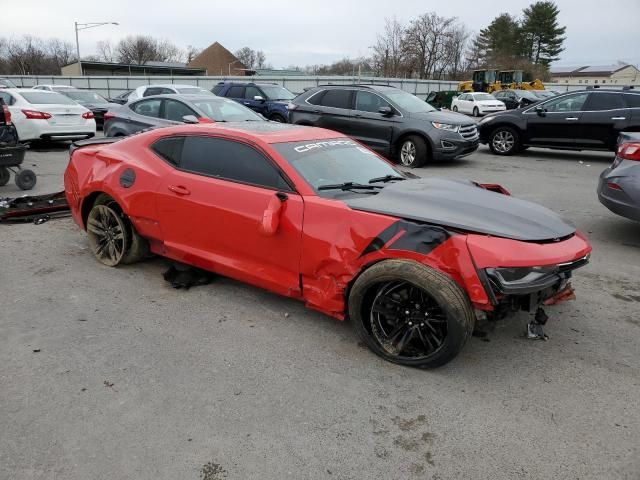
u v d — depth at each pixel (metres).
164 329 3.81
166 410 2.89
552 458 2.57
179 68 81.19
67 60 88.69
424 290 3.09
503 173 10.78
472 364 3.41
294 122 12.71
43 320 3.91
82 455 2.55
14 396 2.99
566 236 3.36
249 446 2.63
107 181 4.75
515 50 82.44
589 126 12.03
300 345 3.62
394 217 3.31
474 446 2.65
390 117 11.42
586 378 3.26
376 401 3.00
